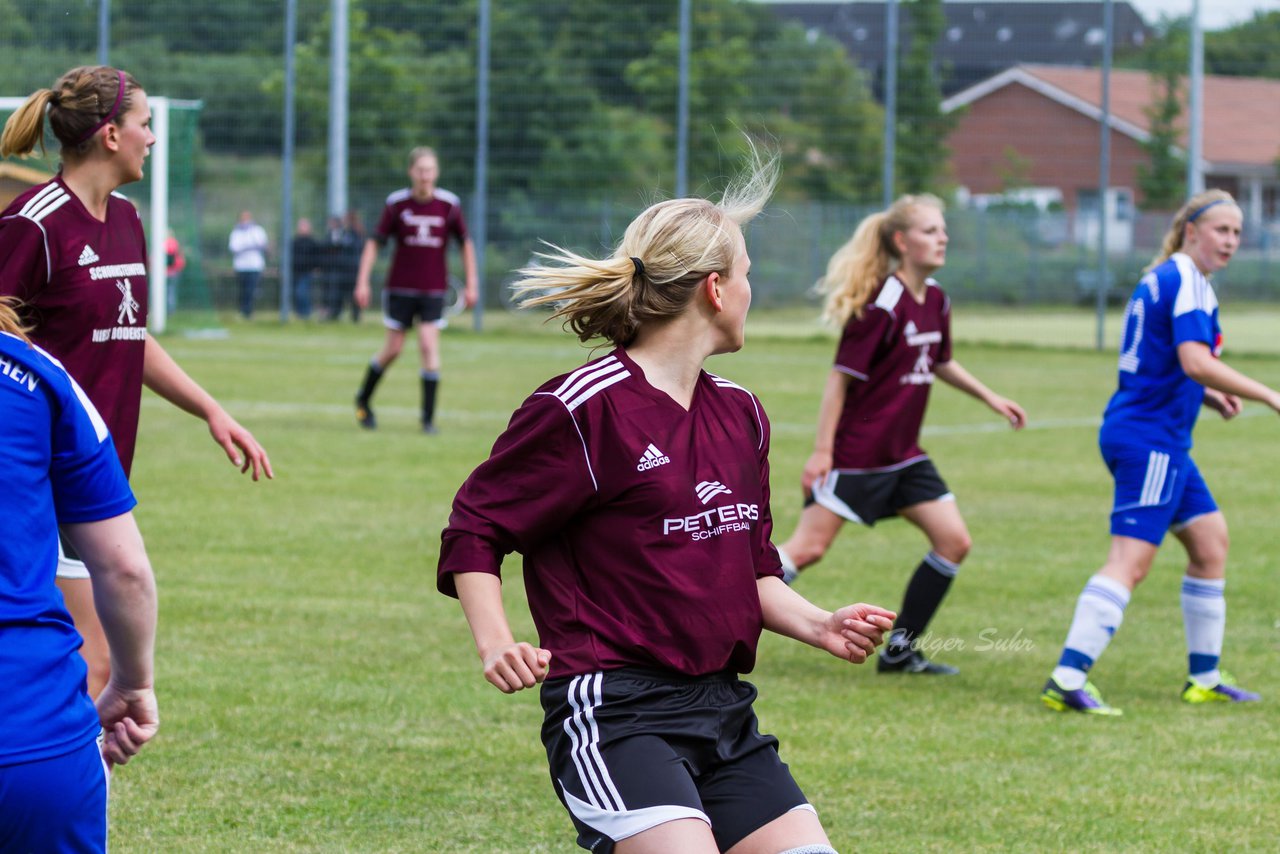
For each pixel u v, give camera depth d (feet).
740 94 163.32
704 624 17.25
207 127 161.79
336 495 59.47
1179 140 158.61
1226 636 41.04
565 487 17.19
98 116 24.90
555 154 161.17
